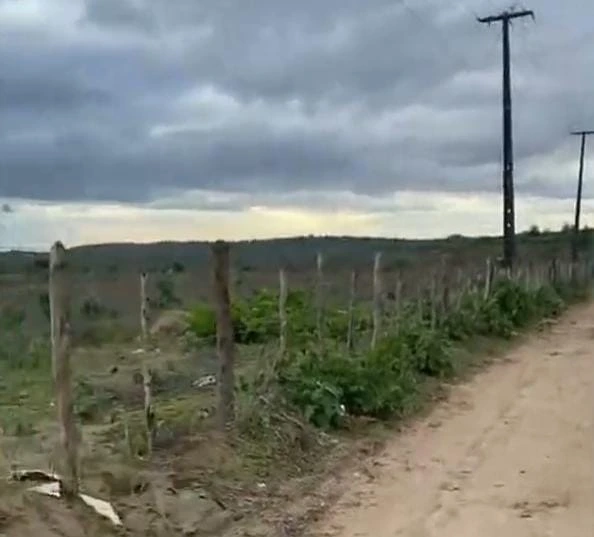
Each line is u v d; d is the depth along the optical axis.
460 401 14.87
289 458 10.34
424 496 9.24
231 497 8.80
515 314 27.31
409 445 11.67
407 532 8.08
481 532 8.04
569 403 14.68
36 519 6.88
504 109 36.00
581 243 64.88
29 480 7.63
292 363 12.84
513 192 35.88
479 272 29.08
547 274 41.25
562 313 34.12
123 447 9.49
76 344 20.12
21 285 13.00
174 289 26.03
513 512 8.65
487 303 24.67
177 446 9.71
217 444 9.91
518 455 11.02
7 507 6.86
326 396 12.16
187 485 8.74
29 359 17.66
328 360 13.23
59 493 7.43
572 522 8.33
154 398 13.24
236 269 23.70
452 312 22.19
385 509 8.81
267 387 11.90
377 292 16.66
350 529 8.20
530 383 16.89
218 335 10.60
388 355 15.10
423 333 17.47
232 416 10.57
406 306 20.30
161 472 8.92
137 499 8.09
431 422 13.15
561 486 9.55
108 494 8.03
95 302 22.52
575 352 22.08
